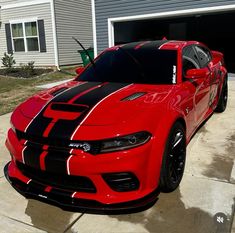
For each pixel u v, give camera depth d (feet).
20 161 10.14
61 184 9.62
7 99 28.99
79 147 9.05
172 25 60.03
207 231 8.94
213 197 10.62
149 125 9.61
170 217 9.61
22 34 52.08
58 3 48.37
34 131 9.71
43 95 12.20
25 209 10.32
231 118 19.52
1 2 52.75
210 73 16.33
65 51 51.16
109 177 9.14
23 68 47.55
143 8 35.40
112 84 12.57
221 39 58.34
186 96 12.21
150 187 9.75
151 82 12.72
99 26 39.04
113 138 9.02
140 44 15.17
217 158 13.69
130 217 9.66
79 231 9.12
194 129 14.15
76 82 13.65
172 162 10.71
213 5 31.48
